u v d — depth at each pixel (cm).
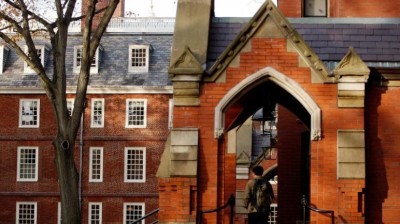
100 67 5984
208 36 1823
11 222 5847
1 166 5881
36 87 5862
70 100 5888
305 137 2380
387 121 1752
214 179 1719
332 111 1717
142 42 6084
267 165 4778
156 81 5894
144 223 5781
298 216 2350
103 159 5831
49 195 5834
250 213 1902
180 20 1836
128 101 5856
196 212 1706
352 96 1712
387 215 1730
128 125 5850
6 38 1944
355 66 1709
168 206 1712
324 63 1812
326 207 1694
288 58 1736
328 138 1712
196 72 1725
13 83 5916
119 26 7150
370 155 1747
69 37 6175
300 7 2559
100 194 5797
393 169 1741
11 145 5888
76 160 5828
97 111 5872
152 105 5847
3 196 5872
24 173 5878
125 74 5950
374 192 1738
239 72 1738
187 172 1706
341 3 2541
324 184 1700
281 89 1914
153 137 5825
